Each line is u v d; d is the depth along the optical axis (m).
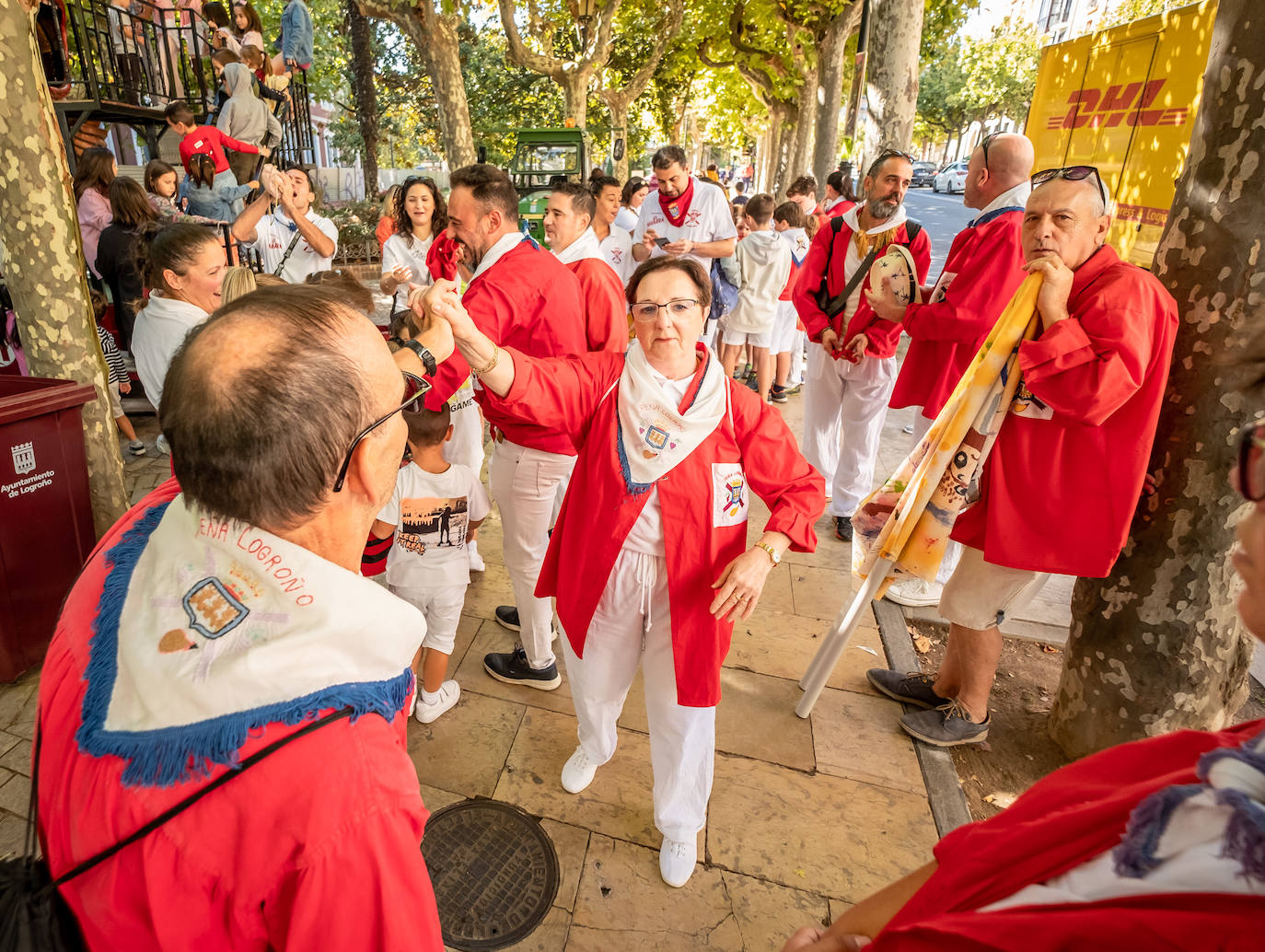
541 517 2.54
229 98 7.36
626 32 19.20
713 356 1.82
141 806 0.63
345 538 0.78
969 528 2.33
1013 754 2.62
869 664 3.06
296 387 0.67
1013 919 0.60
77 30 6.79
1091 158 4.15
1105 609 2.39
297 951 0.64
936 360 3.29
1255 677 3.09
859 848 2.21
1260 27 1.82
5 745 2.47
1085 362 1.87
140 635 0.69
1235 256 1.96
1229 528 2.15
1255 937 0.48
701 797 2.06
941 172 33.12
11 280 2.87
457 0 11.06
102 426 3.13
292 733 0.64
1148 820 0.57
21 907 0.64
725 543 1.78
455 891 2.02
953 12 14.34
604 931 1.93
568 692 2.85
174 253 2.55
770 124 22.72
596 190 5.58
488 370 1.65
